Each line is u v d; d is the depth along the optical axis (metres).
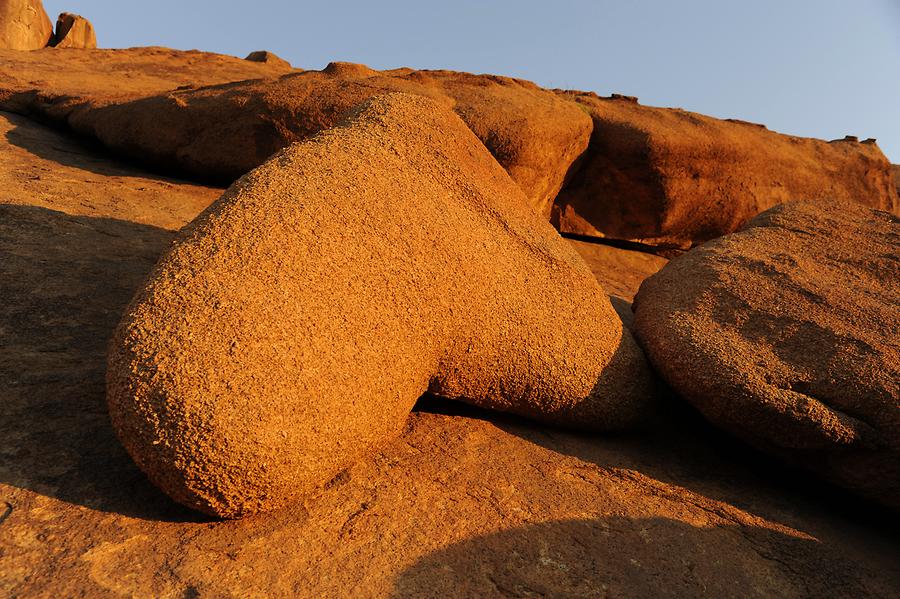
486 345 3.00
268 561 2.03
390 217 2.94
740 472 3.18
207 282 2.31
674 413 3.54
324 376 2.27
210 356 2.09
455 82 7.25
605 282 6.38
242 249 2.46
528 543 2.32
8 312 3.18
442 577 2.09
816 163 8.19
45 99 7.95
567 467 2.92
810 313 3.32
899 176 12.79
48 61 10.01
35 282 3.53
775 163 7.78
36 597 1.74
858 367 2.91
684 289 3.81
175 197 5.83
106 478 2.25
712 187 7.33
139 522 2.09
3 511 2.00
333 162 3.05
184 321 2.17
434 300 2.84
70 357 2.93
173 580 1.88
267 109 6.17
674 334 3.34
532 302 3.21
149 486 2.26
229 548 2.05
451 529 2.33
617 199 7.25
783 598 2.28
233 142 6.32
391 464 2.66
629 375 3.31
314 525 2.22
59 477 2.20
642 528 2.54
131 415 2.01
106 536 2.00
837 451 2.82
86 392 2.69
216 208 2.71
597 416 3.22
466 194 3.44
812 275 3.77
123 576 1.87
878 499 2.80
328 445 2.26
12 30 16.58
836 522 2.87
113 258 4.10
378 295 2.64
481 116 6.25
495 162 3.90
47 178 5.43
